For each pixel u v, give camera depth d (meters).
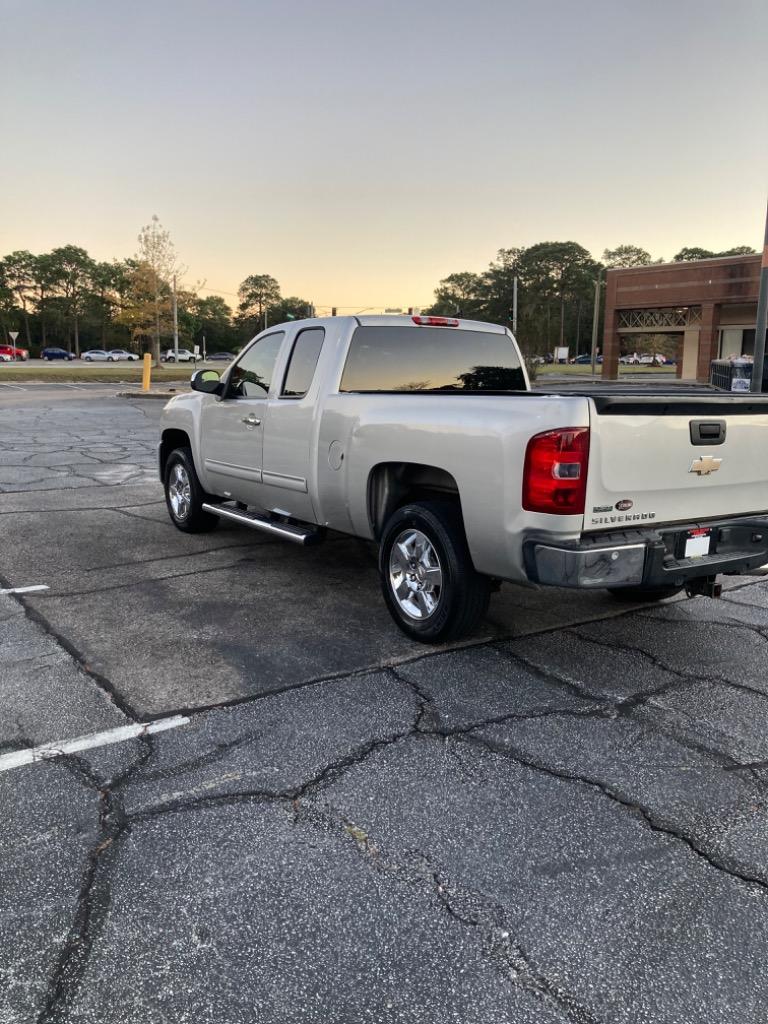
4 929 2.23
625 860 2.58
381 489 4.84
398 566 4.61
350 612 5.09
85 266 115.19
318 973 2.09
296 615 5.01
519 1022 1.94
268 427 5.73
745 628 4.86
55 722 3.49
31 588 5.54
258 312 152.62
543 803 2.91
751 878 2.50
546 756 3.25
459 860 2.57
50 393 29.08
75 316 114.75
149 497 9.27
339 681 3.97
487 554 3.96
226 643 4.49
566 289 115.88
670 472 3.86
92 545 6.88
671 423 3.83
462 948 2.18
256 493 6.09
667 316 42.28
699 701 3.79
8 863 2.52
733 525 4.15
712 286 38.12
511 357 6.03
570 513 3.59
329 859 2.56
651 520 3.87
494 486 3.82
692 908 2.36
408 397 4.48
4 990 2.02
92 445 14.17
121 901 2.35
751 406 4.07
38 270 112.62
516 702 3.75
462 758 3.22
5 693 3.79
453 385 5.70
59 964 2.11
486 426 3.86
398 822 2.77
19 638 4.54
